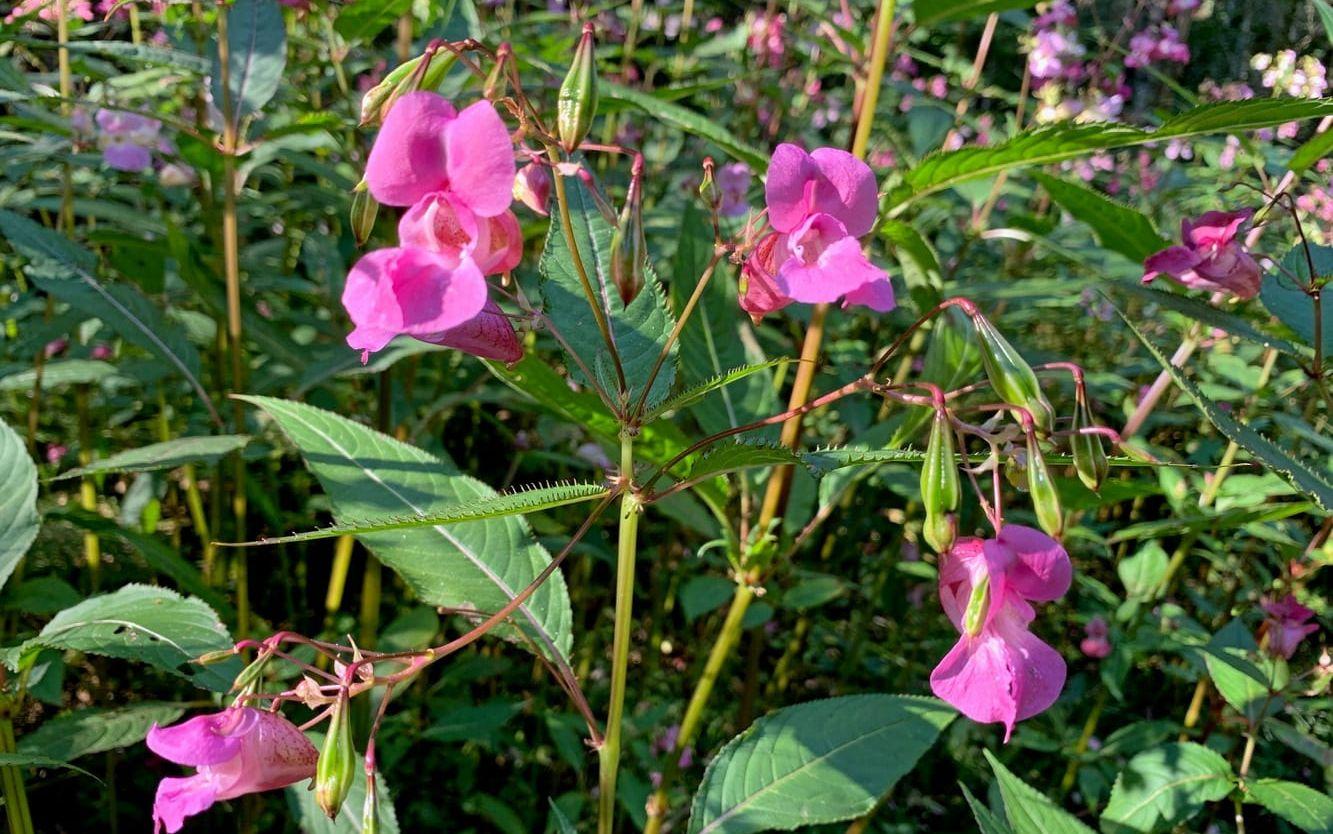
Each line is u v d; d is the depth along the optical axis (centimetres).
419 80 26
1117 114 61
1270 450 28
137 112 40
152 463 37
